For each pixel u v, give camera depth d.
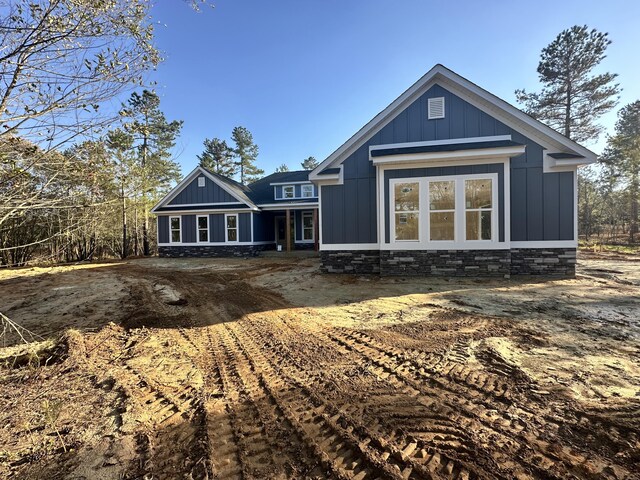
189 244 19.55
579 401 2.63
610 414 2.43
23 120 3.29
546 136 9.03
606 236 28.97
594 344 3.88
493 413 2.52
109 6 3.25
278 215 22.39
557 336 4.19
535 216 9.16
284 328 4.98
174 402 2.85
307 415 2.59
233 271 12.09
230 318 5.67
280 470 1.99
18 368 3.70
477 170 8.97
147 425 2.51
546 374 3.12
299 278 9.83
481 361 3.47
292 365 3.59
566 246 9.03
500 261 8.84
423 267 9.35
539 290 7.22
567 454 2.04
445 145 9.73
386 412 2.58
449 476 1.88
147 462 2.09
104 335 4.76
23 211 3.87
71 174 3.80
